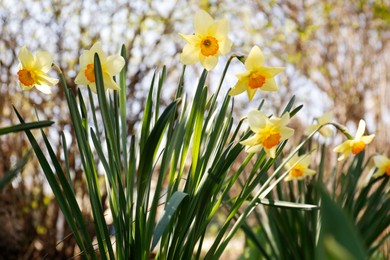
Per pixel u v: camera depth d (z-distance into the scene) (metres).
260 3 4.48
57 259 3.53
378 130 3.91
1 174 3.52
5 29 3.64
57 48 3.75
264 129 1.37
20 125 1.00
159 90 1.51
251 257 2.73
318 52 4.34
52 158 1.30
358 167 2.11
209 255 1.41
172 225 1.42
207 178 1.36
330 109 4.20
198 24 1.35
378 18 4.18
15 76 3.64
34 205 3.57
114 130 1.42
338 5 4.32
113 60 1.35
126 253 1.35
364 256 0.52
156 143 1.26
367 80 4.06
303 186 2.05
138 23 3.91
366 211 2.03
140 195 1.31
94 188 1.34
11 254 3.45
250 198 1.67
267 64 4.57
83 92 3.62
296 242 2.00
